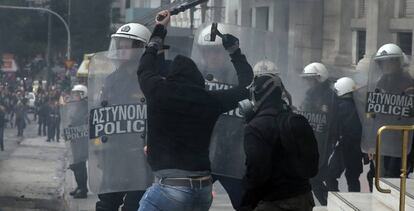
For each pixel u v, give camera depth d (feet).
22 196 75.36
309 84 51.24
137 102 41.27
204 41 40.42
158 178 31.89
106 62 41.55
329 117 51.34
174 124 31.45
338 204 44.75
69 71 221.05
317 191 53.26
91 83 41.65
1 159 120.88
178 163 31.40
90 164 41.86
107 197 43.24
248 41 42.27
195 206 31.65
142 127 41.29
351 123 53.01
